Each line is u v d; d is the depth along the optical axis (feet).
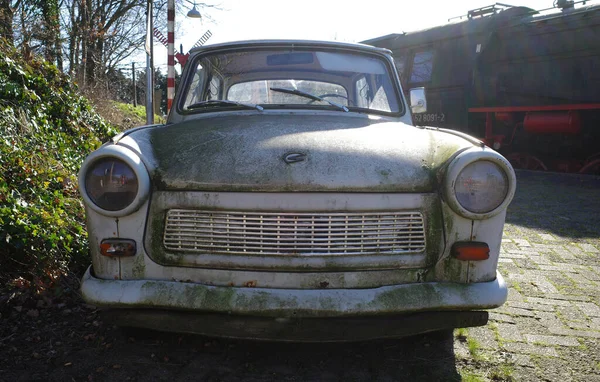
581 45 34.91
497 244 8.46
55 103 22.12
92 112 24.93
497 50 39.96
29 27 35.50
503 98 39.47
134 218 8.14
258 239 8.00
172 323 8.03
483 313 8.41
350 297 7.87
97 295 8.02
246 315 7.88
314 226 8.01
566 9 37.58
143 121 44.06
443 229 8.32
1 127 17.29
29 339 9.39
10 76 21.13
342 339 7.96
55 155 18.03
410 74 46.16
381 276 8.20
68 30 47.60
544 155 39.14
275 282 8.05
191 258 8.12
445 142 8.98
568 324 11.07
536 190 28.68
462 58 41.70
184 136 9.27
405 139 9.33
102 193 8.09
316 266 8.02
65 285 11.53
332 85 12.44
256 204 7.97
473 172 8.16
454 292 8.16
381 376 8.67
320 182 7.96
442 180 8.25
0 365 8.46
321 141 8.79
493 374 8.79
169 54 28.27
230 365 8.86
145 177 8.04
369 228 8.10
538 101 37.35
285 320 7.85
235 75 12.59
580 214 22.13
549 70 36.78
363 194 8.07
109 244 8.15
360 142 8.89
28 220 12.17
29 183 14.87
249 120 10.55
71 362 8.70
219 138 9.02
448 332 9.97
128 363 8.77
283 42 12.80
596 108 33.88
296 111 11.73
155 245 8.18
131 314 8.14
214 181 8.01
